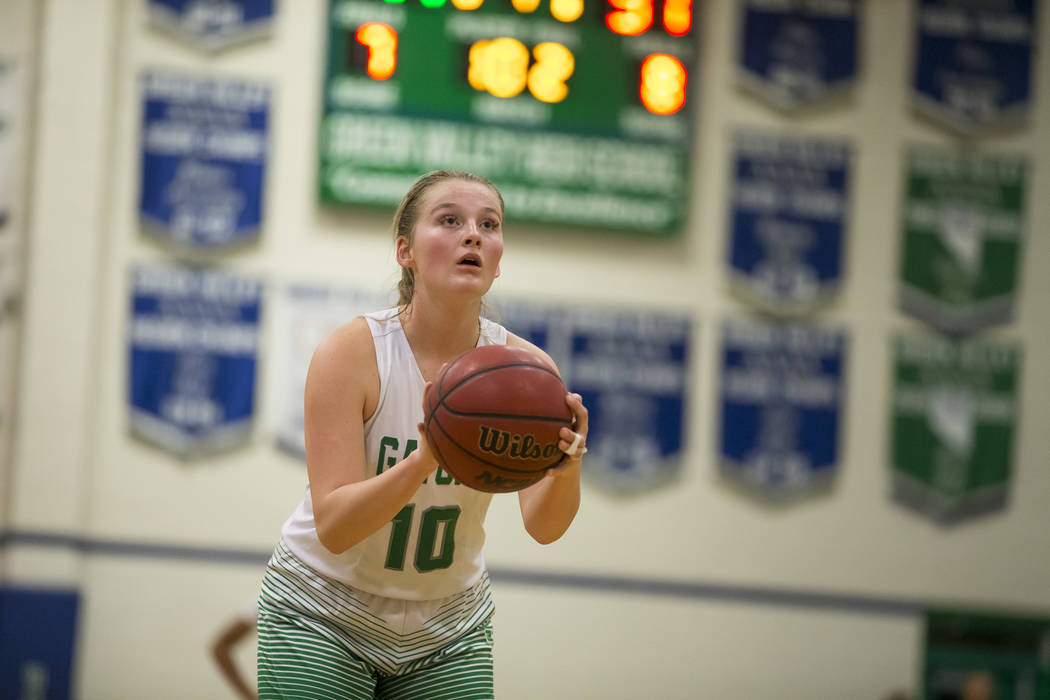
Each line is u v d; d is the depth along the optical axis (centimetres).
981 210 1212
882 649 1172
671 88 1155
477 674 426
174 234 1130
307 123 1154
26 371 1101
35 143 1117
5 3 1118
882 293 1202
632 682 1141
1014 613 1188
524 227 1164
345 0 1124
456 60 1136
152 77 1134
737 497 1171
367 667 413
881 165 1211
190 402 1121
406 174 1130
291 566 411
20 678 1066
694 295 1182
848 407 1191
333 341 396
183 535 1112
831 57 1209
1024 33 1227
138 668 1097
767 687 1156
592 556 1148
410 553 404
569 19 1148
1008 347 1207
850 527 1179
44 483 1095
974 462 1195
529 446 368
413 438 401
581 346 1165
